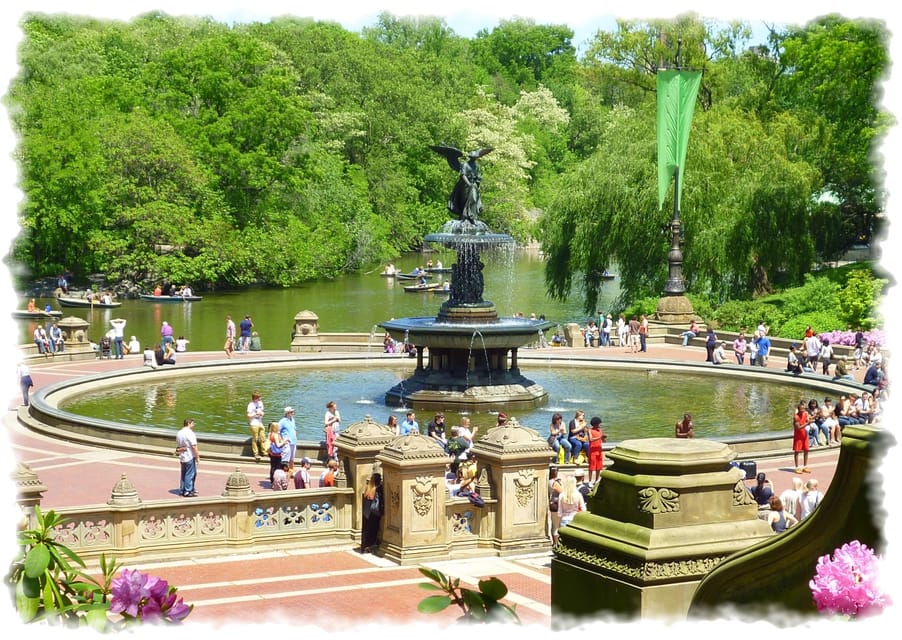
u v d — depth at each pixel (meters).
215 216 108.12
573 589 8.85
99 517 23.05
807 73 77.81
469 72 158.50
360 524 25.22
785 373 52.59
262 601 20.12
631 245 74.69
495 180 135.38
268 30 135.12
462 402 42.81
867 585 6.76
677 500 8.61
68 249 102.69
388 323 45.06
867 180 76.50
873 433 7.08
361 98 135.50
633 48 87.25
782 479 32.38
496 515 24.39
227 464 34.19
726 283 75.19
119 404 45.28
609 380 52.62
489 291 106.38
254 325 82.94
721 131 76.31
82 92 106.25
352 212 126.12
